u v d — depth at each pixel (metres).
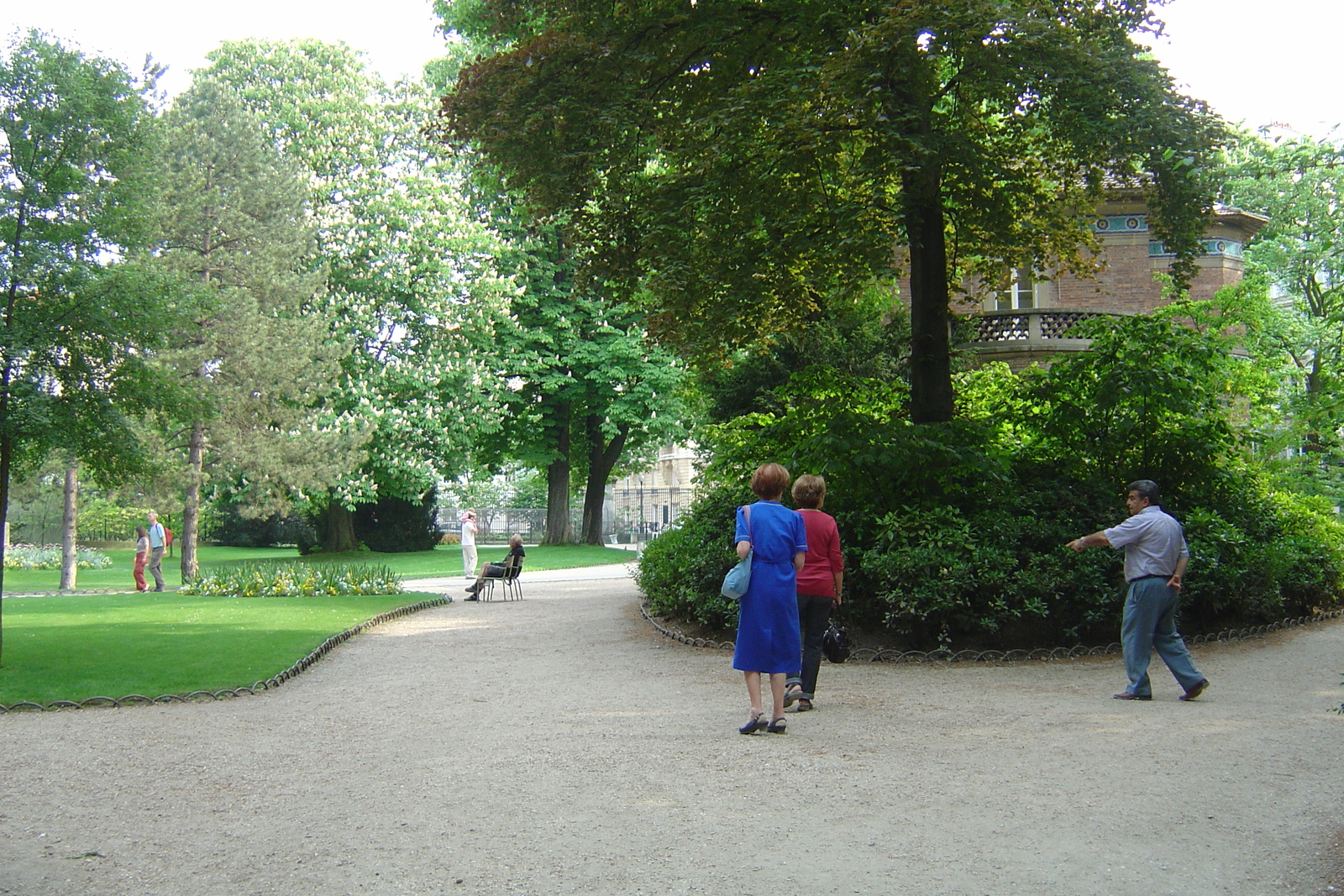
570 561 35.38
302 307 32.56
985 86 12.32
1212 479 14.37
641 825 5.08
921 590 11.38
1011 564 11.74
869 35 10.97
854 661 11.23
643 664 11.28
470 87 13.88
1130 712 7.95
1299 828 4.85
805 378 14.62
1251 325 21.55
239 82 35.56
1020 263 17.02
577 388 38.53
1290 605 14.62
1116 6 14.26
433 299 34.75
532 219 15.09
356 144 35.09
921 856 4.54
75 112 10.66
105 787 6.08
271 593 21.02
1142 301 27.83
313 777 6.27
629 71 13.54
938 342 14.01
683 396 24.20
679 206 13.34
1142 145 12.78
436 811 5.42
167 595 21.36
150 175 11.62
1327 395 14.12
